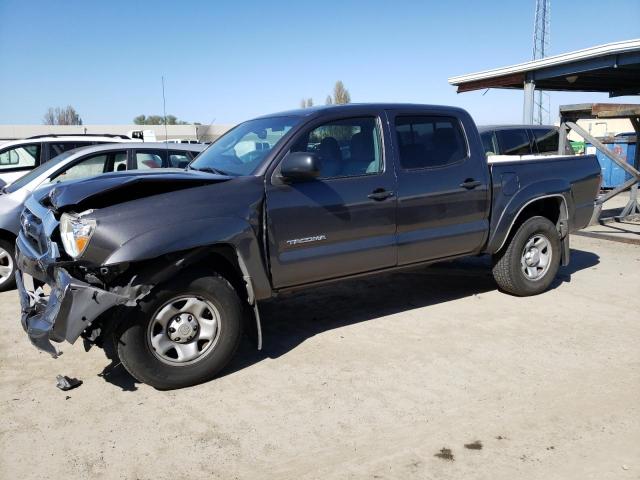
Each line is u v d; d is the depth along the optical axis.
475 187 5.53
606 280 6.96
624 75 12.23
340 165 4.81
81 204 3.92
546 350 4.71
